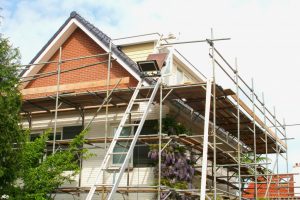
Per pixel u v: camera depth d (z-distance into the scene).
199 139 19.30
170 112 17.23
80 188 15.70
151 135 15.39
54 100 16.97
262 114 20.55
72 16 19.59
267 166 20.86
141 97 16.55
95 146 16.62
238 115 16.78
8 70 11.60
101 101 17.16
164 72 15.53
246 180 23.22
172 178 15.82
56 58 20.28
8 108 11.40
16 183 14.38
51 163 15.22
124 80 16.36
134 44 20.62
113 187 11.98
